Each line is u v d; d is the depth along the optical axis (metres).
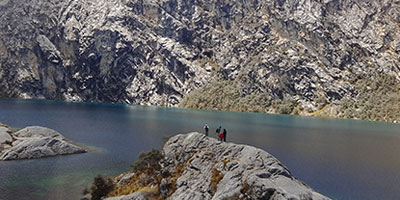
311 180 57.22
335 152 85.56
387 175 62.66
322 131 131.62
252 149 41.47
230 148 43.56
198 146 46.41
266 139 101.38
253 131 119.81
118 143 84.12
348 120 195.38
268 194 32.88
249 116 194.00
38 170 54.88
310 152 83.75
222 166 40.28
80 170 56.25
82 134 96.81
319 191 51.00
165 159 46.84
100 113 171.25
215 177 38.84
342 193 50.34
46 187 46.31
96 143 83.06
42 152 64.94
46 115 143.00
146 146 81.06
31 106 189.62
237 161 40.12
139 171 47.19
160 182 42.16
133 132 105.38
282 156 77.00
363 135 123.62
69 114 155.50
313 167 67.12
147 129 113.94
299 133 121.81
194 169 42.31
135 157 68.00
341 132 130.50
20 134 75.62
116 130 108.88
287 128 136.75
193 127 122.75
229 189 35.59
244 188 34.94
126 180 46.22
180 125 128.75
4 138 69.00
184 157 45.94
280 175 36.84
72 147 70.44
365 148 94.12
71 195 43.44
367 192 51.16
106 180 45.97
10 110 157.25
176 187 40.53
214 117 174.38
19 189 45.00
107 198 40.12
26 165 57.69
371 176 61.44
